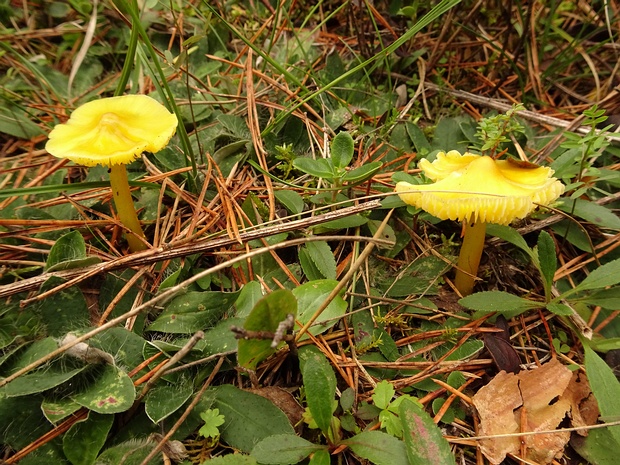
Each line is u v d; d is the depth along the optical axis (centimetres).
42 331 15
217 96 24
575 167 19
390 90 22
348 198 19
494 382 15
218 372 15
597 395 14
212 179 20
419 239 19
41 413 14
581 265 18
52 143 15
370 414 14
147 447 13
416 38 27
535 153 22
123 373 14
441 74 26
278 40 27
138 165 21
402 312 17
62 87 25
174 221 19
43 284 15
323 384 13
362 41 25
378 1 27
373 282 18
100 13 27
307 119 22
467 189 15
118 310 16
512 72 27
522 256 19
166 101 20
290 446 13
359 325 16
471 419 15
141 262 16
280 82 24
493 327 17
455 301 18
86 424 13
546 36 25
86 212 19
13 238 18
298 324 15
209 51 26
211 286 17
